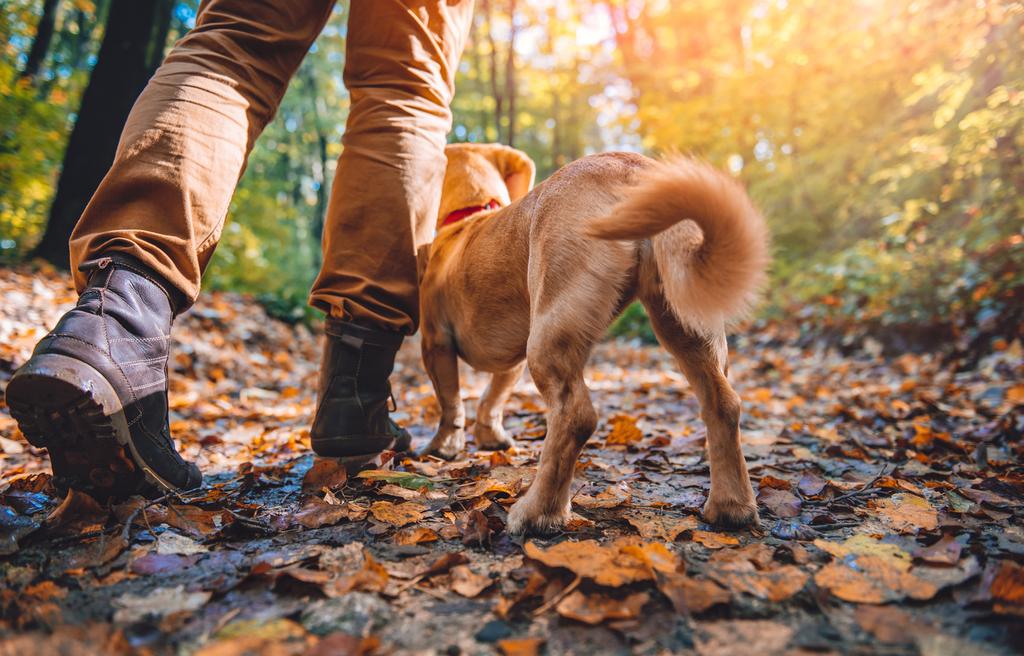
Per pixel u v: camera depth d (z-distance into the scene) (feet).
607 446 10.02
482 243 7.77
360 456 7.40
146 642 3.77
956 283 22.02
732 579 4.67
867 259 26.99
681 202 4.96
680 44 46.24
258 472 8.05
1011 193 23.15
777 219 36.14
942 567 4.92
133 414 5.77
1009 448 9.53
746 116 35.22
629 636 3.88
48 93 39.34
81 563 4.99
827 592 4.45
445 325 8.77
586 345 5.92
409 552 5.25
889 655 3.68
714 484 6.07
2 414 11.28
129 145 6.04
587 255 5.94
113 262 5.82
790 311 30.91
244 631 3.94
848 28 29.66
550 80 73.41
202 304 26.86
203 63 6.44
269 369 21.50
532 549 4.84
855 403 14.78
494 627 4.02
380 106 7.36
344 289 7.23
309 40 7.22
